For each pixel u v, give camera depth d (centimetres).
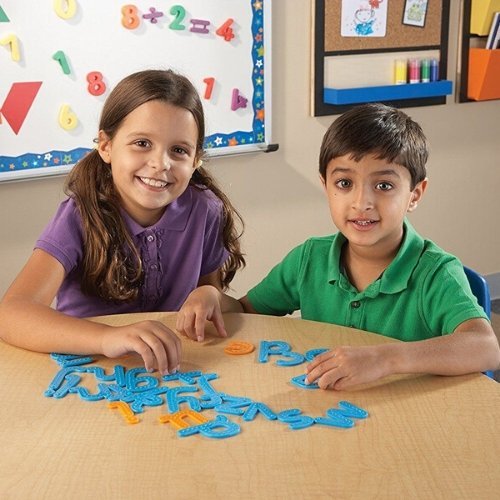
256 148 270
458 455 95
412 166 137
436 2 288
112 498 88
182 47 249
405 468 93
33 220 244
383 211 135
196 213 161
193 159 150
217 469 93
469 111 309
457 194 317
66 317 129
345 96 272
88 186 152
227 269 173
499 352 124
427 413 106
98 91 240
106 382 117
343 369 112
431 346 117
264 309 157
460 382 115
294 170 282
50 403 111
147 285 158
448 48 297
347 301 145
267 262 285
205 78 255
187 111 147
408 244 140
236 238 172
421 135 142
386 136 133
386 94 280
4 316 131
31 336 127
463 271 141
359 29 276
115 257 150
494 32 296
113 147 148
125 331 122
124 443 99
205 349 128
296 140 279
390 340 130
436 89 291
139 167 145
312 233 292
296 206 286
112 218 151
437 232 317
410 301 139
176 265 160
